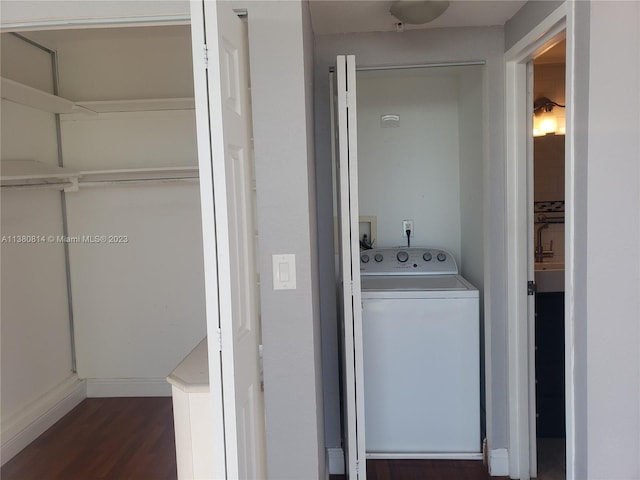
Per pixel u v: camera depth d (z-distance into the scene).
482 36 2.60
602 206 1.74
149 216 3.76
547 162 3.59
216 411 1.51
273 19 1.76
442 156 3.40
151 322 3.84
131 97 3.67
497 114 2.61
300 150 1.79
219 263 1.46
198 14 1.40
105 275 3.81
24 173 2.93
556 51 3.25
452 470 2.78
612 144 1.73
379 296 2.84
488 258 2.68
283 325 1.84
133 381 3.87
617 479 1.82
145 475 2.79
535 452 2.69
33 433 3.21
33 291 3.36
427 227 3.44
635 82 1.72
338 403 2.81
